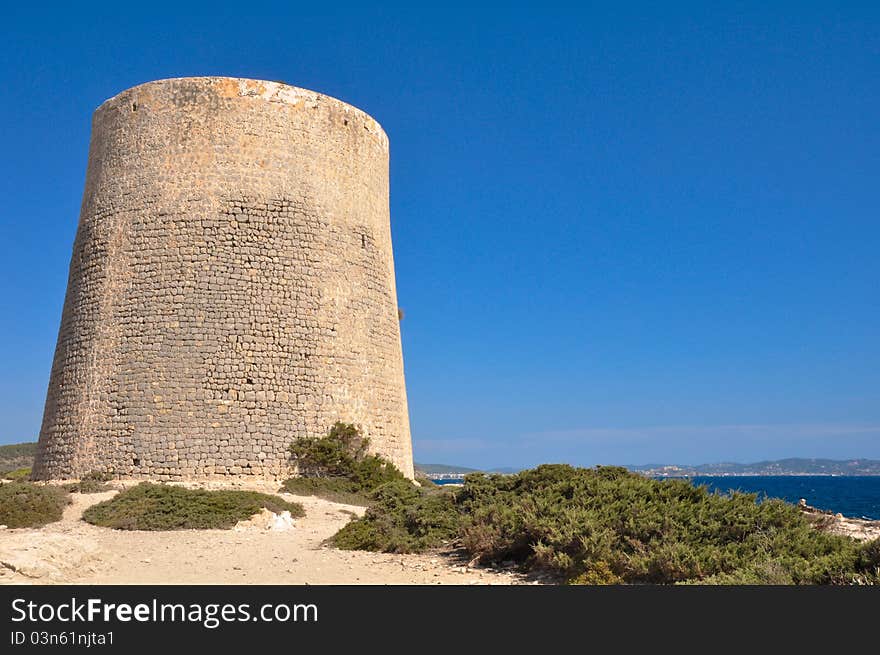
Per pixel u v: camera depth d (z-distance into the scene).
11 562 12.69
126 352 26.59
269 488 25.17
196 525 19.66
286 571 14.29
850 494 85.06
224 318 26.75
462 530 16.25
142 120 28.75
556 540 13.67
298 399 26.97
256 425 26.17
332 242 29.12
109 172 28.97
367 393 29.06
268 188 28.27
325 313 28.28
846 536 14.10
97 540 17.73
